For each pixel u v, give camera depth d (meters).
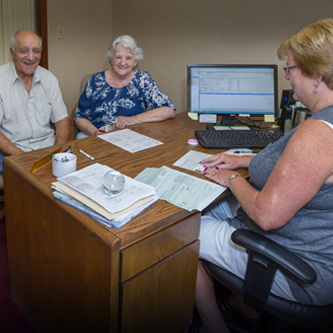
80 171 1.26
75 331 1.28
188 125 2.12
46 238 1.28
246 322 1.63
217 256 1.29
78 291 1.19
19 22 2.97
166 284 1.21
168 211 1.16
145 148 1.69
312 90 1.11
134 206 1.10
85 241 1.08
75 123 2.44
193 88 2.06
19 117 2.20
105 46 3.55
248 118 2.32
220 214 1.67
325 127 0.97
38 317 1.52
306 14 2.41
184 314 1.37
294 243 1.14
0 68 2.11
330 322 1.15
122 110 2.39
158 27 3.15
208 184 1.33
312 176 0.96
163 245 1.12
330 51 1.02
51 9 3.02
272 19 2.55
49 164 1.41
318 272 1.10
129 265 1.04
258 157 1.25
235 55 2.79
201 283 1.45
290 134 1.12
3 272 1.83
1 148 2.03
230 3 2.69
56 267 1.28
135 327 1.16
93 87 2.36
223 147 1.72
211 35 2.86
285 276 1.13
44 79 2.23
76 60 3.35
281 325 1.43
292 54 1.13
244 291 1.23
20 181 1.35
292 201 1.00
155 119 2.15
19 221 1.43
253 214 1.08
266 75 2.06
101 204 1.05
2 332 1.51
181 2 2.95
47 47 3.08
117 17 3.46
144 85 2.36
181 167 1.49
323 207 1.06
